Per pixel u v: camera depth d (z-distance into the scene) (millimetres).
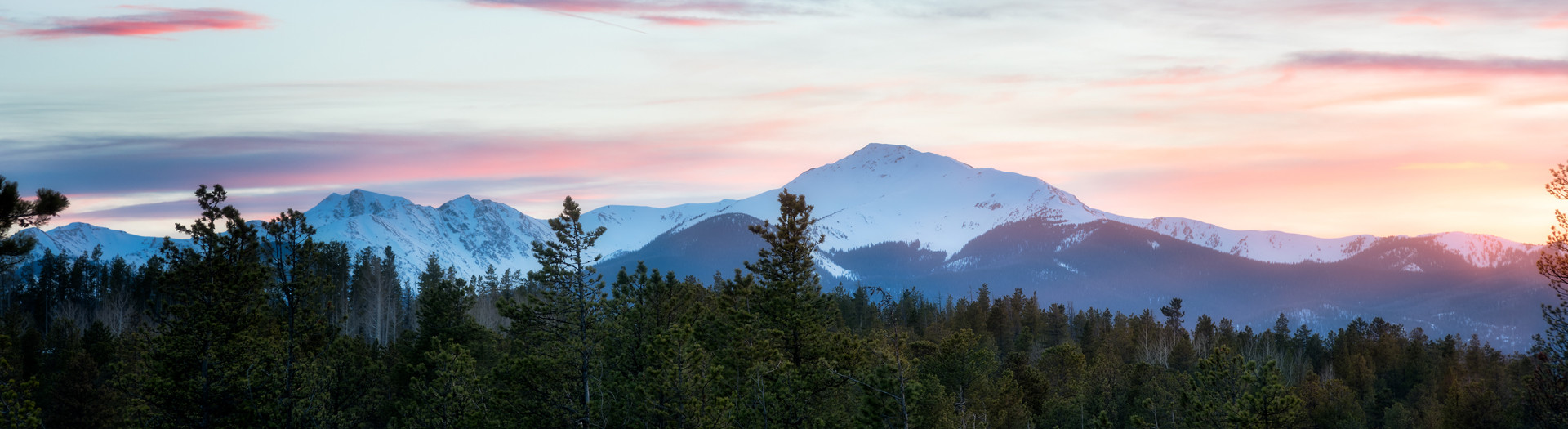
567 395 37375
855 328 132625
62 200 21766
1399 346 130500
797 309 46781
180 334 40312
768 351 39969
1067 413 59531
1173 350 101312
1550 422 31766
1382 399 92438
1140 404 55000
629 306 41750
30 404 28109
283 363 40938
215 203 41688
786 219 49438
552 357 38094
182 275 40688
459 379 40688
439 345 42500
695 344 34938
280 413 39344
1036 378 63781
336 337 47156
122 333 72688
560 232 40688
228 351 39938
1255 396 36406
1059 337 155875
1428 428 65688
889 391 34469
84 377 53188
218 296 40875
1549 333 31516
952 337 54344
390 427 45031
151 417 39094
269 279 42125
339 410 45438
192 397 39000
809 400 37906
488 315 103500
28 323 106375
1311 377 72688
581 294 40531
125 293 127250
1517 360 95438
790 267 49031
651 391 33344
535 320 40281
